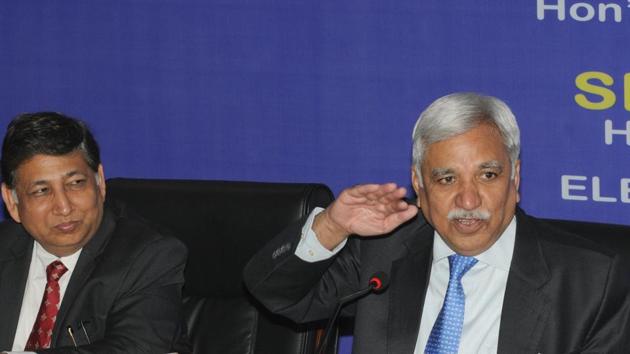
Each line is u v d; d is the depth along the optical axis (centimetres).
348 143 660
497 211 400
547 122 627
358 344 439
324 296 457
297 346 486
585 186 626
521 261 425
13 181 464
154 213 514
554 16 622
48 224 462
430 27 640
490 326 421
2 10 705
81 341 469
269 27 666
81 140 464
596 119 621
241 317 501
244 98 673
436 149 399
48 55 701
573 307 420
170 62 683
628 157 619
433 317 432
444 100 401
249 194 500
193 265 508
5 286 493
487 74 633
